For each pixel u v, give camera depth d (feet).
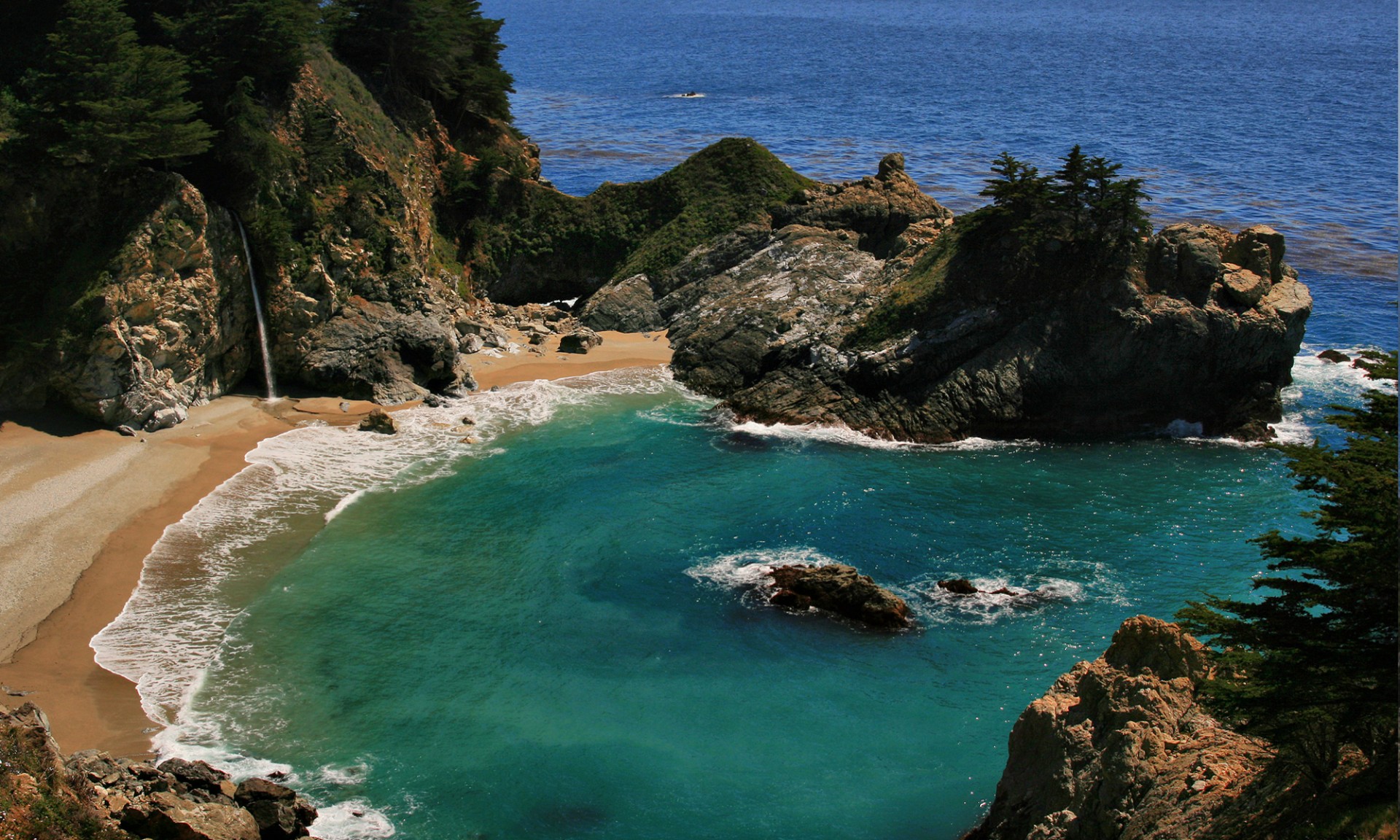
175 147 226.99
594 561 187.83
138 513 194.08
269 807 121.80
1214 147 654.94
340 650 160.35
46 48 250.57
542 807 130.41
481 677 155.53
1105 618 170.81
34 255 225.97
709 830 127.24
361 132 287.69
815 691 153.69
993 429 247.50
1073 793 110.83
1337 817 89.86
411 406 255.09
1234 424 249.55
